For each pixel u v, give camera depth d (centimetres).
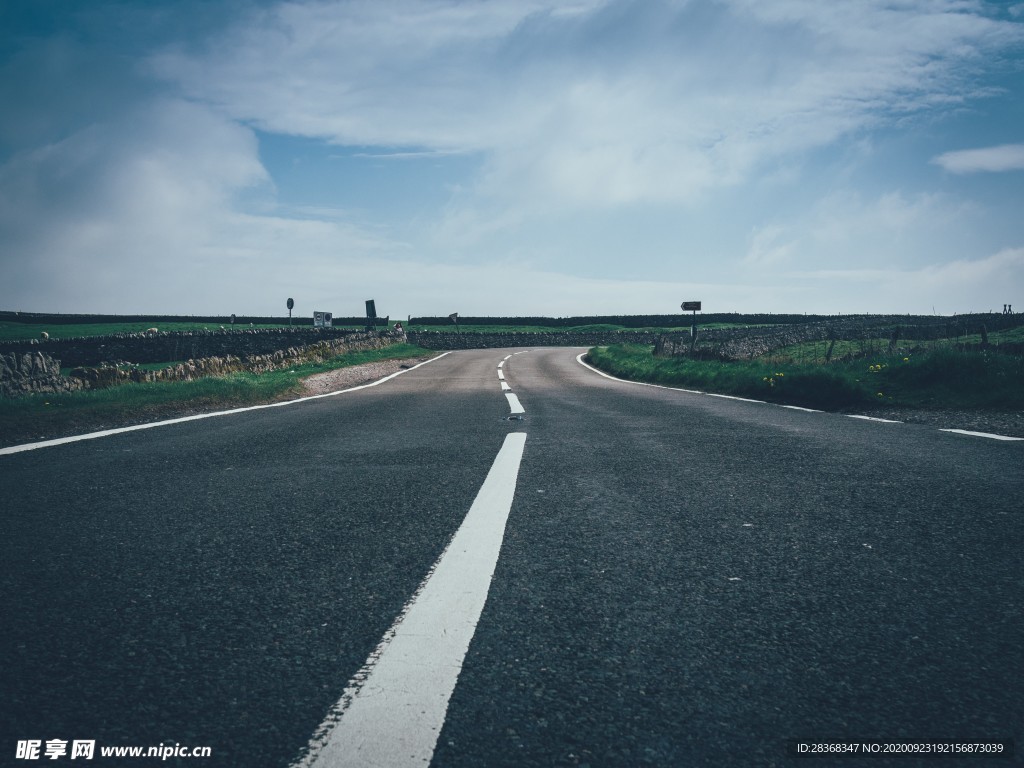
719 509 314
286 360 2362
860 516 299
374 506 324
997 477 392
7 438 641
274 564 231
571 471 421
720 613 186
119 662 155
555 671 151
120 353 3972
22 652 160
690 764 117
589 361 3117
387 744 122
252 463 461
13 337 4775
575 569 225
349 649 162
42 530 279
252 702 137
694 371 1612
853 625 177
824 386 1044
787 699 139
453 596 198
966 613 186
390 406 976
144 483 387
